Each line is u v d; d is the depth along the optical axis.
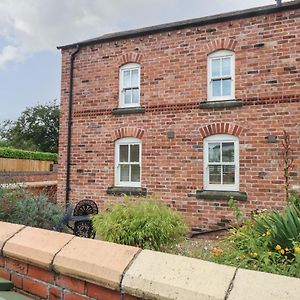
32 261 1.71
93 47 10.62
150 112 9.63
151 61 9.73
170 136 9.31
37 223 6.17
